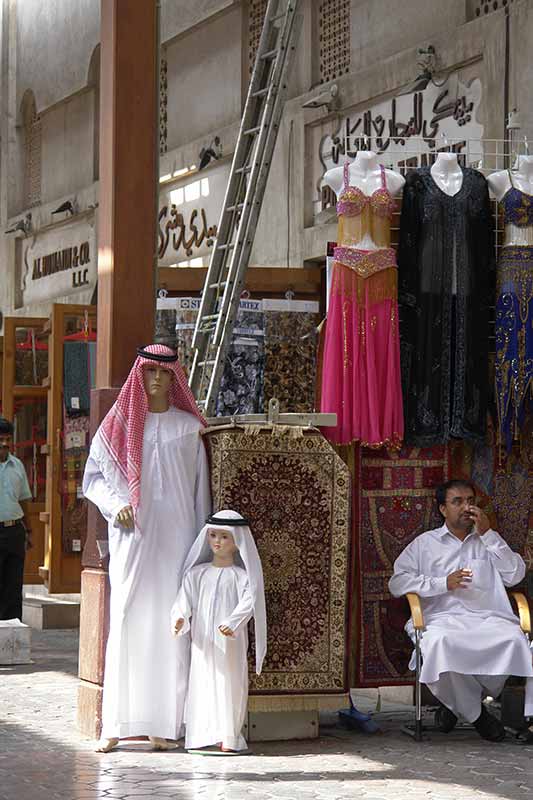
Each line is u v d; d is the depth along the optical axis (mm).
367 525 8508
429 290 8555
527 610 8094
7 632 11438
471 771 6992
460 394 8570
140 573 7570
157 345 7773
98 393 8156
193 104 15258
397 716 8875
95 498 7707
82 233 17828
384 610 8484
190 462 7750
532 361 8641
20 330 15883
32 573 15164
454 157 8664
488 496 8781
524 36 10352
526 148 9031
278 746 7719
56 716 8734
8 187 19984
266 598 7762
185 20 15227
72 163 18266
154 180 8281
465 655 7863
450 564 8375
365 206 8422
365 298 8383
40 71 19094
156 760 7266
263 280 11703
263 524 7777
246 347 11352
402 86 11742
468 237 8617
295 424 7961
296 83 13367
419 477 8633
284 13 10352
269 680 7723
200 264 14867
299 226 13102
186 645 7633
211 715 7449
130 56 8242
